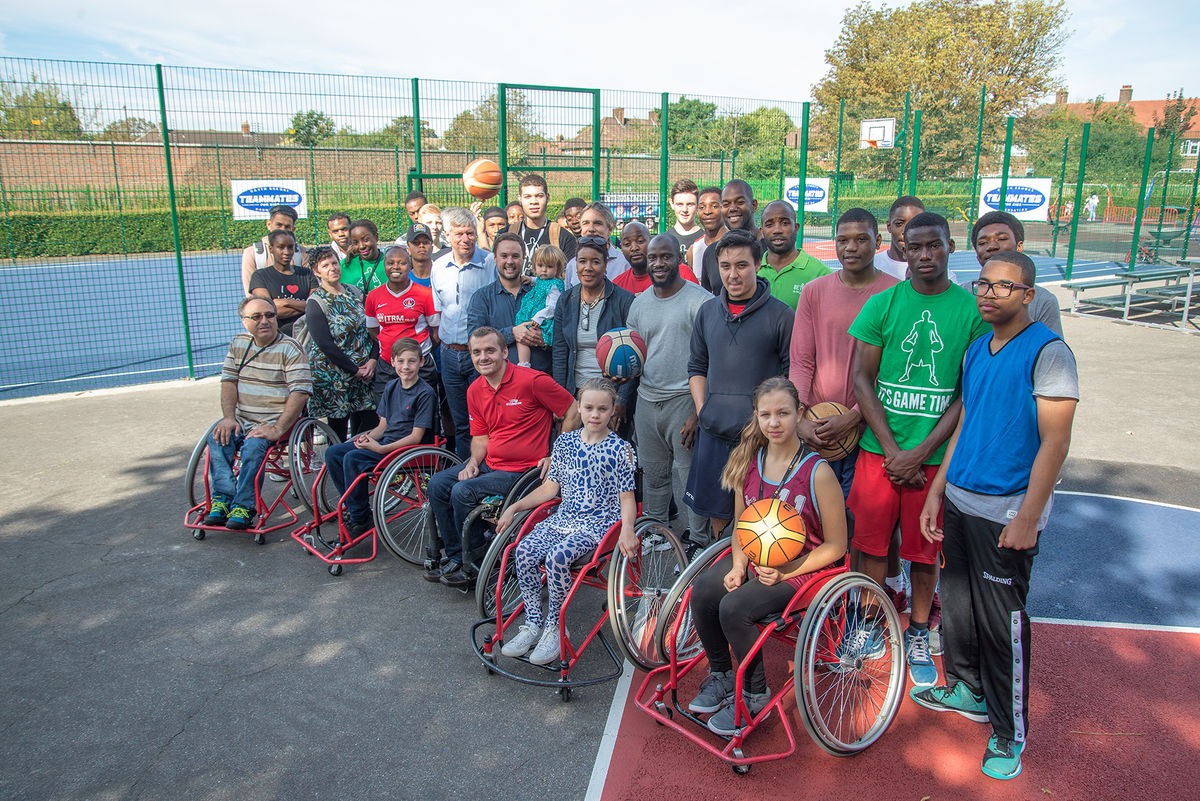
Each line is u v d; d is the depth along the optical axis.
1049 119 28.81
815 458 3.43
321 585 4.94
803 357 4.17
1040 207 19.61
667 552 5.00
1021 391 3.02
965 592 3.41
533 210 7.25
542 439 4.84
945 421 3.57
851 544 3.93
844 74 45.84
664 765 3.33
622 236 5.75
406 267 6.16
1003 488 3.09
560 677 4.00
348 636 4.35
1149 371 9.95
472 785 3.22
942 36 43.59
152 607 4.62
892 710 3.50
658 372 4.82
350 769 3.31
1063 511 5.89
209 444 5.59
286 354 5.59
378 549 5.49
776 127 16.62
